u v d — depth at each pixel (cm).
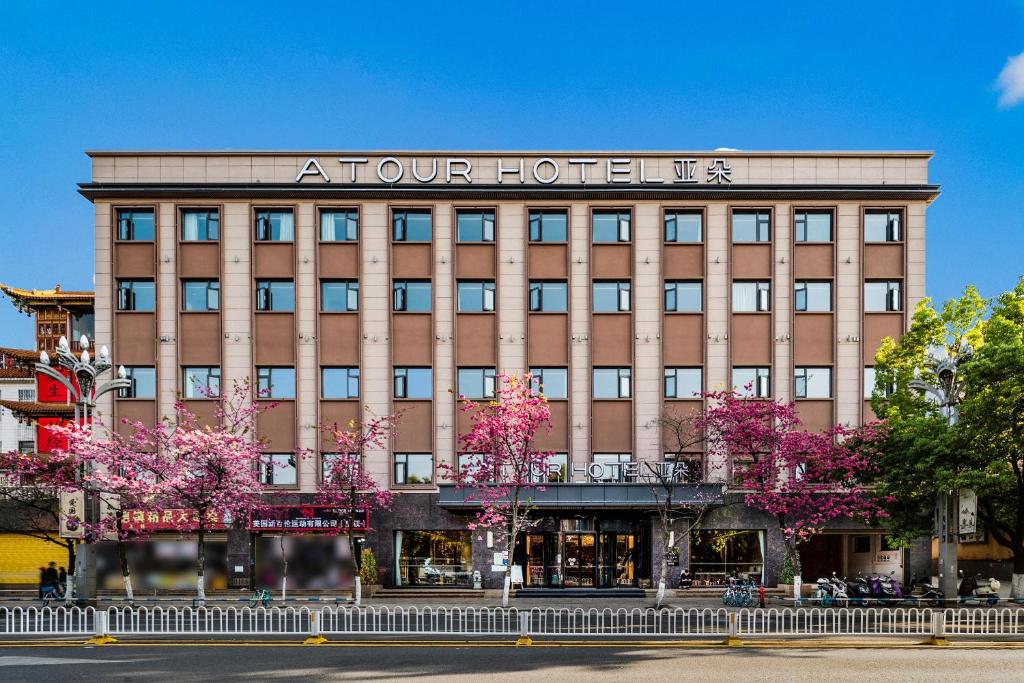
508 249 3331
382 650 1800
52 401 3784
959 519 2328
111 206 3316
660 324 3297
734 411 2820
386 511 3212
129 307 3328
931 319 2839
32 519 3123
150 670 1576
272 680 1477
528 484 2853
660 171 3366
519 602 2873
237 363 3284
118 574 3222
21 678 1507
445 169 3375
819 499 2772
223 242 3319
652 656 1711
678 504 2984
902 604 2638
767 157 3362
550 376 3297
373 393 3284
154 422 3250
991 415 2275
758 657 1698
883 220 3338
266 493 3203
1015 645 1827
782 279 3306
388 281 3319
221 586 3189
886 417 2834
